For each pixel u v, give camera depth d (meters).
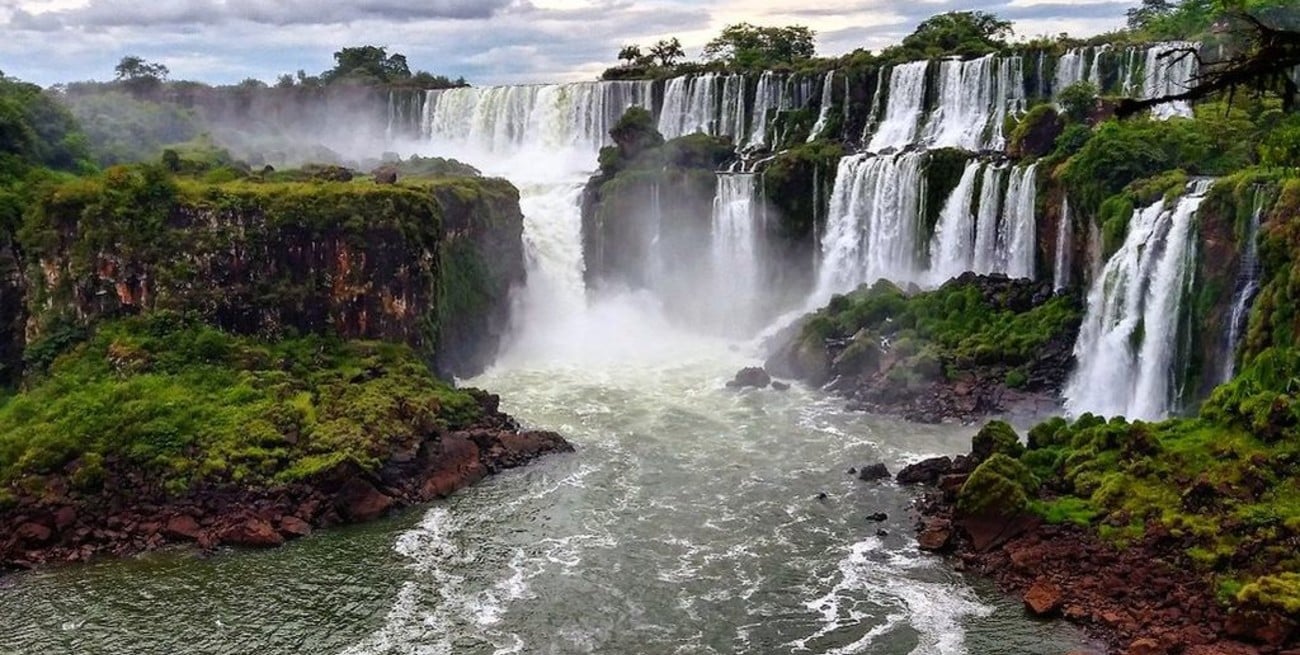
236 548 42.97
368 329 59.81
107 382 52.34
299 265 59.28
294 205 59.03
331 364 56.94
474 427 54.28
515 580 39.97
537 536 43.75
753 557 41.28
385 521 45.53
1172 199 52.62
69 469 46.22
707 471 50.19
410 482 48.12
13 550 42.16
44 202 57.97
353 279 59.25
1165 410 51.12
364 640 35.81
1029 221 65.75
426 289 61.12
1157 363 51.47
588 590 39.03
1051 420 47.84
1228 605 33.66
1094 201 59.12
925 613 36.50
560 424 57.19
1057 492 42.81
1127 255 54.16
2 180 64.06
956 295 64.12
